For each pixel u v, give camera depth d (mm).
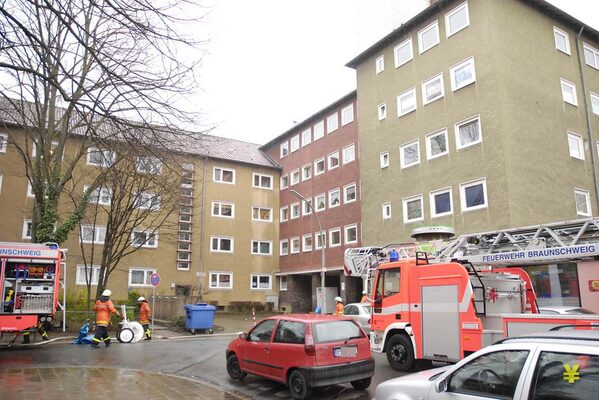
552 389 4195
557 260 10555
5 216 29016
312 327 9148
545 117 22203
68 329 20109
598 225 9703
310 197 35656
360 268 16156
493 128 20828
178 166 10555
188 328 22219
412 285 11445
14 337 17453
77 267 30469
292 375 9141
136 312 25562
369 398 9125
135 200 23219
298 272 35906
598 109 25172
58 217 20750
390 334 12047
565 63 24062
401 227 25078
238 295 36906
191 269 35156
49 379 10438
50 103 19406
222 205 37531
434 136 23797
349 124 31969
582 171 23125
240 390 9977
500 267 12102
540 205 20797
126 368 12391
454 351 10312
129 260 32875
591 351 4105
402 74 26141
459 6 23188
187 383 10555
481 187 21156
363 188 28016
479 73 21797
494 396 4551
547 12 23969
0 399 8469
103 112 7363
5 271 16125
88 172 23719
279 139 40656
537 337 4586
